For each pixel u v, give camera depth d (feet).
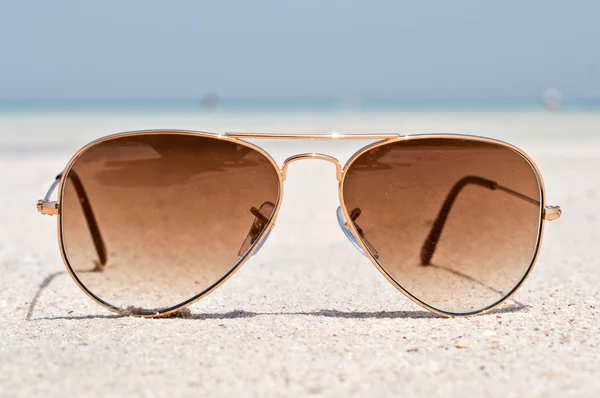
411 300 0.99
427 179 0.93
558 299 1.01
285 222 1.64
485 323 0.90
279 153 3.13
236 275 1.18
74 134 4.70
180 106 20.66
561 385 0.74
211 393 0.73
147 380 0.76
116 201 0.94
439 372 0.77
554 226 1.52
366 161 0.93
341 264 1.25
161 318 0.93
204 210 0.94
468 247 0.94
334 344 0.84
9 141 4.07
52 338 0.86
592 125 5.82
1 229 1.55
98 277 0.94
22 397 0.73
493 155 0.93
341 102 27.25
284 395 0.73
